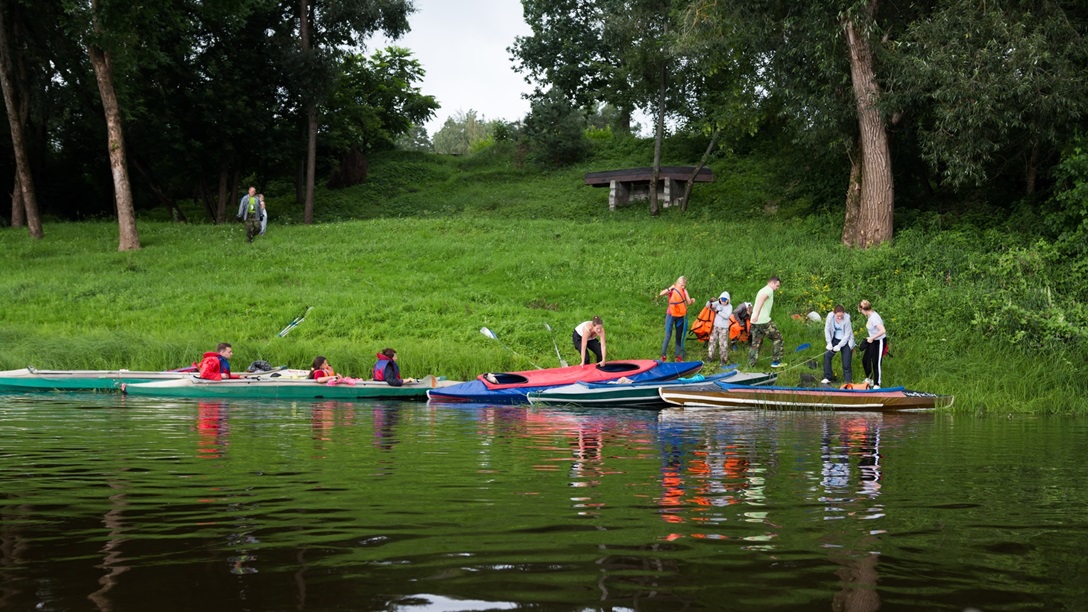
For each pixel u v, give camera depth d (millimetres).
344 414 10094
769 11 23484
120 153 27156
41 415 9219
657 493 4684
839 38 22516
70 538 3525
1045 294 16672
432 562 3148
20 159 29359
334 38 36844
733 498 4551
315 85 35344
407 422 9156
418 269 24531
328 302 19953
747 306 16656
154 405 10797
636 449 6848
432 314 19312
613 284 21906
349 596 2721
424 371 15273
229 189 44938
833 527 3828
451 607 2609
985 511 4254
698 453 6613
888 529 3809
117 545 3404
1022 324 15508
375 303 20094
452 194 43531
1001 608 2660
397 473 5352
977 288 17906
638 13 33469
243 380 12812
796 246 24266
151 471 5367
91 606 2617
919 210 25828
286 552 3293
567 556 3256
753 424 9555
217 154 37094
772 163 37688
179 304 19828
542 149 46969
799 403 12242
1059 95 19562
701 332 16375
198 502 4324
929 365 15102
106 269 24641
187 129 36844
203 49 36844
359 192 44688
